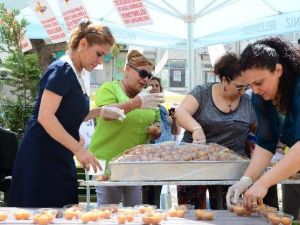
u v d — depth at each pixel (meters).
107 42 2.50
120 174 2.41
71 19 3.73
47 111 2.35
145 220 1.75
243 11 5.35
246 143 3.15
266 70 1.88
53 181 2.46
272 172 1.91
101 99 3.14
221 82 2.92
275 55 1.90
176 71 18.94
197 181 2.37
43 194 2.44
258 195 1.89
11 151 3.34
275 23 4.98
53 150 2.47
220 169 2.40
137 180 2.40
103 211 1.91
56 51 7.18
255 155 2.26
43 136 2.45
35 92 4.38
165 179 2.39
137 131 3.09
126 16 3.58
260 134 2.26
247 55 1.92
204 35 5.74
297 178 2.38
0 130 3.29
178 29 5.79
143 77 3.16
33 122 2.49
